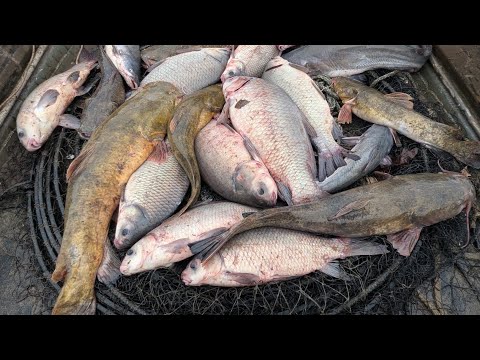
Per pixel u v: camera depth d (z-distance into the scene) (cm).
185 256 74
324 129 86
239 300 73
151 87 88
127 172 80
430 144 85
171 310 73
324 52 102
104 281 75
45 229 82
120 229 75
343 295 72
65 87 97
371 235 75
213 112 86
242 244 71
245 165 77
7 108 100
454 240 81
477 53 103
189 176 77
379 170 86
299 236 73
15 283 84
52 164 91
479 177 87
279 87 87
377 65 101
